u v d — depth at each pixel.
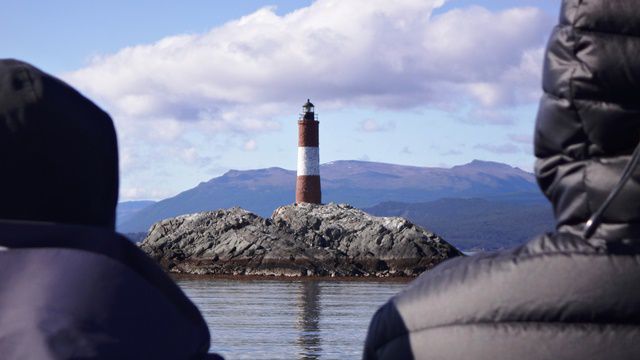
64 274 1.45
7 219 1.51
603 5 1.99
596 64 1.98
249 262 86.38
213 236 89.19
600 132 2.01
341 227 89.62
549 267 1.95
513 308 1.95
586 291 1.92
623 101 1.99
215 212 92.19
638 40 1.97
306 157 91.75
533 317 1.94
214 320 35.66
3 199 1.50
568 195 2.09
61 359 1.34
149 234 90.81
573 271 1.93
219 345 25.66
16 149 1.49
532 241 2.07
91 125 1.58
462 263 2.08
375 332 2.20
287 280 81.38
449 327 2.01
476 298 1.98
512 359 1.93
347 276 85.12
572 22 2.03
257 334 29.45
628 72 1.96
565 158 2.10
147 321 1.48
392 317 2.12
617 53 1.97
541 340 1.93
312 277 84.75
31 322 1.38
